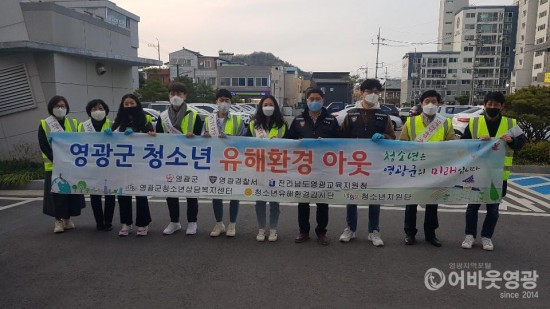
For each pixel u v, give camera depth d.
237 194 5.25
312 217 6.55
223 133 5.28
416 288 3.99
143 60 13.45
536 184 9.05
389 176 5.07
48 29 10.56
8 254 4.84
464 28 79.44
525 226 6.04
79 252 4.90
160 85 33.06
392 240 5.34
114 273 4.30
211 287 3.99
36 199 7.62
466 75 80.00
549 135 12.39
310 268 4.43
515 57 74.69
